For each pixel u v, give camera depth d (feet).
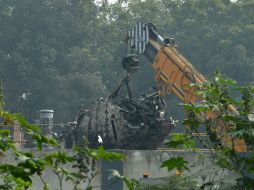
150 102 229.04
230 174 86.48
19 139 199.72
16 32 482.28
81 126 232.32
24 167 67.00
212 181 85.66
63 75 477.77
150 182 92.99
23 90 467.93
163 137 226.58
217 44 476.54
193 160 195.31
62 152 70.85
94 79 465.47
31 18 483.51
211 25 491.31
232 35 481.05
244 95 87.66
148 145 228.02
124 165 208.03
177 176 88.22
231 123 87.66
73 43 497.05
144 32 234.99
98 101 231.09
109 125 226.38
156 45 233.55
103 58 487.61
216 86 87.97
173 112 430.20
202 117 88.94
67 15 491.72
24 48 470.39
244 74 465.47
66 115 456.86
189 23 489.67
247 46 479.41
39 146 69.36
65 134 237.66
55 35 485.97
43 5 491.31
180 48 479.41
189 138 87.51
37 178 196.34
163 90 228.84
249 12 502.38
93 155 72.08
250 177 85.15
